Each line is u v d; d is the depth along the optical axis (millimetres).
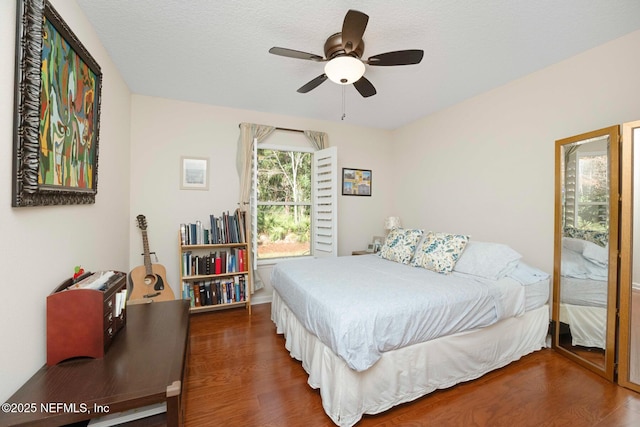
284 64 2389
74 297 1203
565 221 2277
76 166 1503
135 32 1939
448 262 2430
